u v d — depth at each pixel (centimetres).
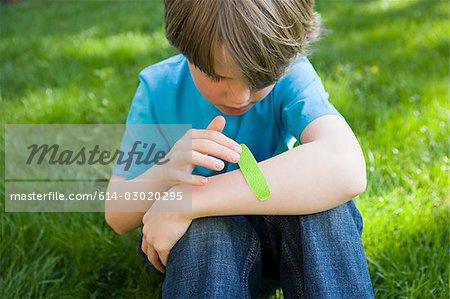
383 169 152
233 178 100
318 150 100
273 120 110
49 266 130
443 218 138
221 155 99
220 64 92
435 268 125
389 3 336
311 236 99
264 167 100
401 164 154
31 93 211
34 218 140
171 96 112
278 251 110
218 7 90
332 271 98
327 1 350
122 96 202
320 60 230
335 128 102
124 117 186
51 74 231
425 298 121
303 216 100
